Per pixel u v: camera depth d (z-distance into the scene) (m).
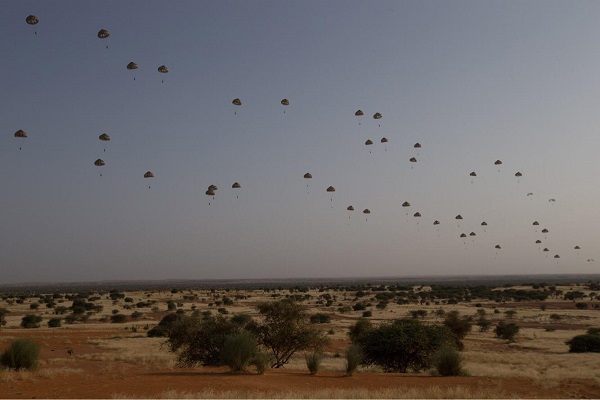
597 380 29.36
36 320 87.44
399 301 158.25
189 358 36.91
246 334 31.11
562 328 92.25
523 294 178.25
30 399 19.45
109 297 190.75
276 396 21.28
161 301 169.00
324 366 42.16
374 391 23.88
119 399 19.22
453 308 137.25
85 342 63.69
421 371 39.25
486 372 35.22
